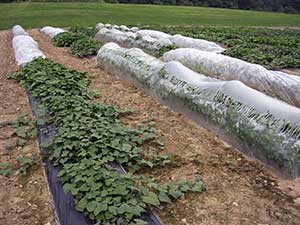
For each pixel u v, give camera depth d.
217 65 3.29
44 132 2.26
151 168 1.89
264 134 1.88
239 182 1.76
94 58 4.65
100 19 11.20
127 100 2.99
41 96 2.85
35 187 1.79
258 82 2.91
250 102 2.07
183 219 1.49
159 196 1.57
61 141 1.99
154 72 3.05
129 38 5.39
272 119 1.90
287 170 1.75
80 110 2.43
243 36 7.20
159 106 2.82
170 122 2.51
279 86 2.80
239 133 2.03
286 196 1.65
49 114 2.50
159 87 2.87
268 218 1.50
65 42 5.76
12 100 3.06
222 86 2.32
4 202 1.67
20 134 2.32
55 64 3.77
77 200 1.52
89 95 3.01
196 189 1.67
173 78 2.79
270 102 2.02
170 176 1.82
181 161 1.97
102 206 1.42
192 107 2.47
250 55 4.52
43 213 1.60
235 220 1.49
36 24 9.99
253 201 1.61
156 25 9.42
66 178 1.68
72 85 3.07
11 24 10.02
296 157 1.74
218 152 2.07
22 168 1.93
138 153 2.01
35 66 3.68
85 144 1.91
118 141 2.01
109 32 6.06
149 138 2.21
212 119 2.27
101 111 2.53
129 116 2.65
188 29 8.47
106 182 1.56
